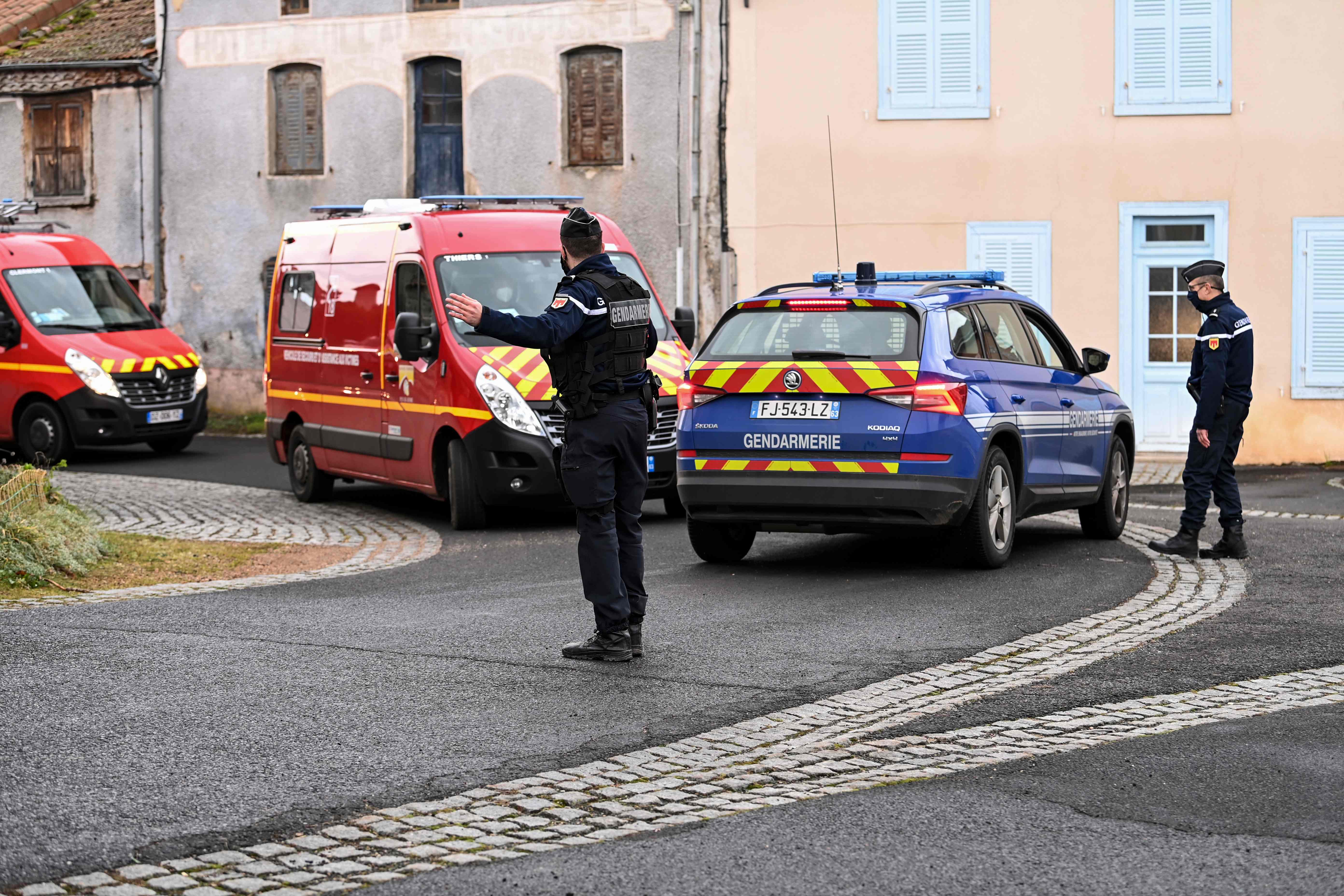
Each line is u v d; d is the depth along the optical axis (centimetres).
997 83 2384
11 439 2359
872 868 554
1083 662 895
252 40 2905
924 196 2419
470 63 2717
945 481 1142
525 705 788
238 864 555
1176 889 531
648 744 719
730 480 1184
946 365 1154
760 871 551
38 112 3098
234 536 1530
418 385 1611
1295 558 1293
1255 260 2333
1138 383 2381
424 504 1819
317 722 748
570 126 2662
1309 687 834
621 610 887
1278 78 2309
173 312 3019
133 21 3189
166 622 1004
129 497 1870
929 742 725
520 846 577
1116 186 2361
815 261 2467
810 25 2438
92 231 3066
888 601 1090
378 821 605
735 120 2483
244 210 2945
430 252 1617
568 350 877
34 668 855
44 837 579
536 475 1515
